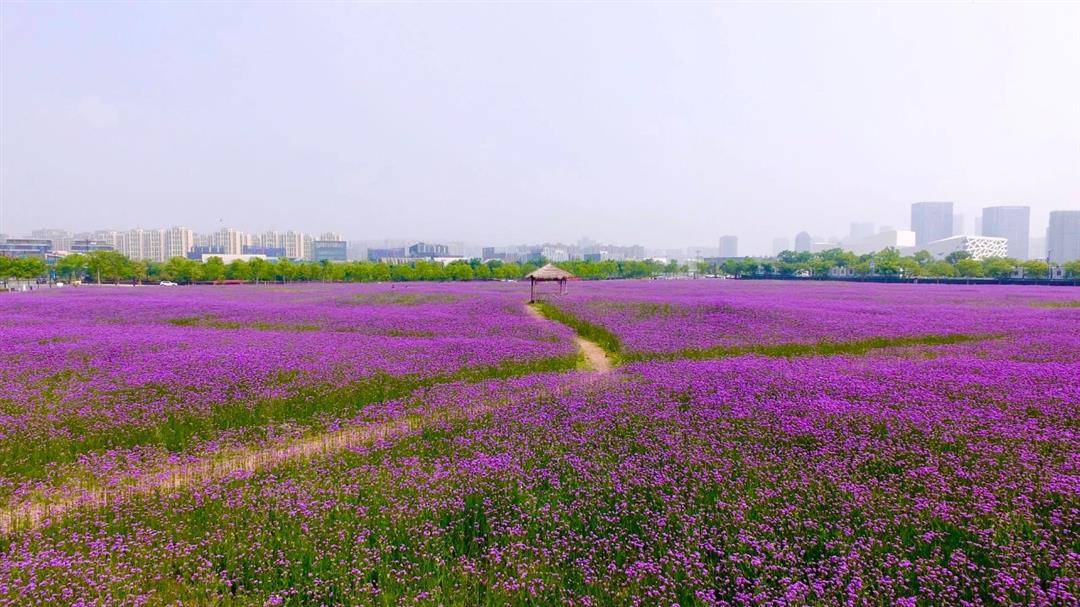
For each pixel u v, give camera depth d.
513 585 6.55
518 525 7.94
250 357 19.30
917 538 7.27
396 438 11.81
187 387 15.34
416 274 118.12
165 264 113.81
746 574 6.79
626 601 6.38
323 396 15.25
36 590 6.46
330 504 8.61
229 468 10.64
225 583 6.79
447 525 8.16
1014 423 11.53
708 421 12.18
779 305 40.88
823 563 6.78
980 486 8.60
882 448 10.30
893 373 16.42
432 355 20.81
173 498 9.02
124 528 8.12
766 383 15.27
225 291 68.94
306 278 114.12
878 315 35.03
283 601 6.50
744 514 7.96
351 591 6.62
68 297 52.09
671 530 7.76
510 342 24.23
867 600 6.07
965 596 6.23
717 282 108.31
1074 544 7.02
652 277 169.50
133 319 34.81
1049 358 19.91
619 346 24.17
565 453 10.61
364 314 36.38
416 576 6.87
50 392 14.79
